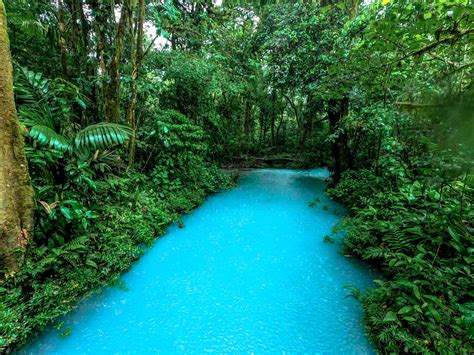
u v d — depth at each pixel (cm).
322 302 257
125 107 545
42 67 472
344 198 591
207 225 457
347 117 532
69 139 290
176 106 748
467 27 155
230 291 272
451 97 155
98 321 226
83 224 274
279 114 1432
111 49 514
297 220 486
